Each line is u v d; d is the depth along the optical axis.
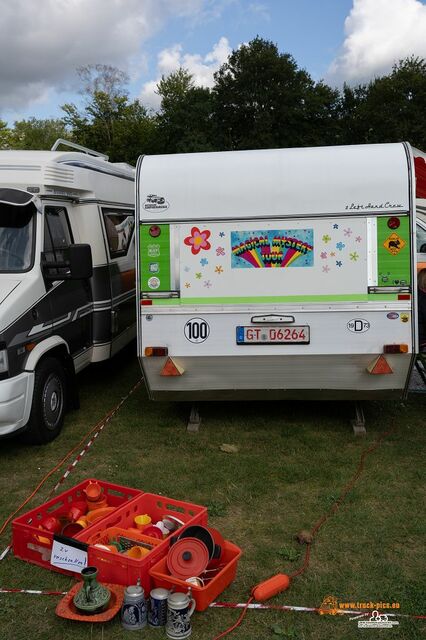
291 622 3.19
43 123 64.31
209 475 5.04
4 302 5.16
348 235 5.26
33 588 3.52
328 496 4.58
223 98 47.28
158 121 50.28
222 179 5.35
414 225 5.20
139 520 3.92
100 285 6.98
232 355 5.45
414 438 5.78
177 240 5.40
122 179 8.27
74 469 5.20
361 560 3.77
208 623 3.18
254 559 3.80
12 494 4.76
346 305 5.30
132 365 8.85
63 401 6.11
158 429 6.12
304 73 48.28
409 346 5.29
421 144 45.38
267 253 5.34
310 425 6.13
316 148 5.43
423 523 4.19
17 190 5.64
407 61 47.78
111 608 3.17
